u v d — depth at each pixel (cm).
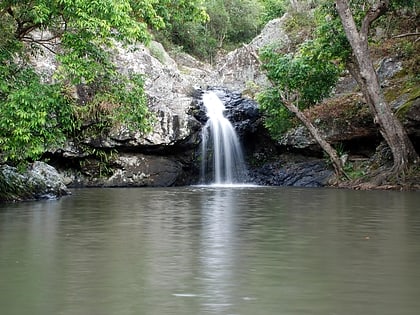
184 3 1673
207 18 1706
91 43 1404
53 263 574
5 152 1395
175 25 3881
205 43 4112
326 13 2088
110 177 2300
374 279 501
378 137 2189
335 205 1238
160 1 1617
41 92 1262
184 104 2423
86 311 404
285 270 539
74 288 469
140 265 564
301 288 469
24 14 1346
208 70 3584
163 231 813
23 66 1416
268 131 2505
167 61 3077
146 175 2319
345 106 2291
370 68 1864
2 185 1402
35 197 1480
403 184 1791
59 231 815
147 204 1308
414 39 2381
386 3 1877
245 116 2592
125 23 1303
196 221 942
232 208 1190
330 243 698
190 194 1692
